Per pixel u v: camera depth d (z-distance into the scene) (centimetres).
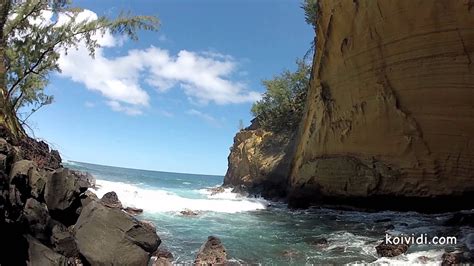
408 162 1474
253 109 3344
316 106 2050
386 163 1563
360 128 1681
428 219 1360
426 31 1370
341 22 1786
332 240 1145
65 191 816
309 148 2067
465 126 1306
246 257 948
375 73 1583
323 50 1970
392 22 1477
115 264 731
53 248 750
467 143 1306
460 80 1302
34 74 1269
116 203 1465
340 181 1783
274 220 1555
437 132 1376
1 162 670
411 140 1452
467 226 1157
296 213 1783
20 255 691
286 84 3180
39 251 698
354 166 1709
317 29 2116
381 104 1555
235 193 2803
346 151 1770
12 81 1202
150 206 1667
